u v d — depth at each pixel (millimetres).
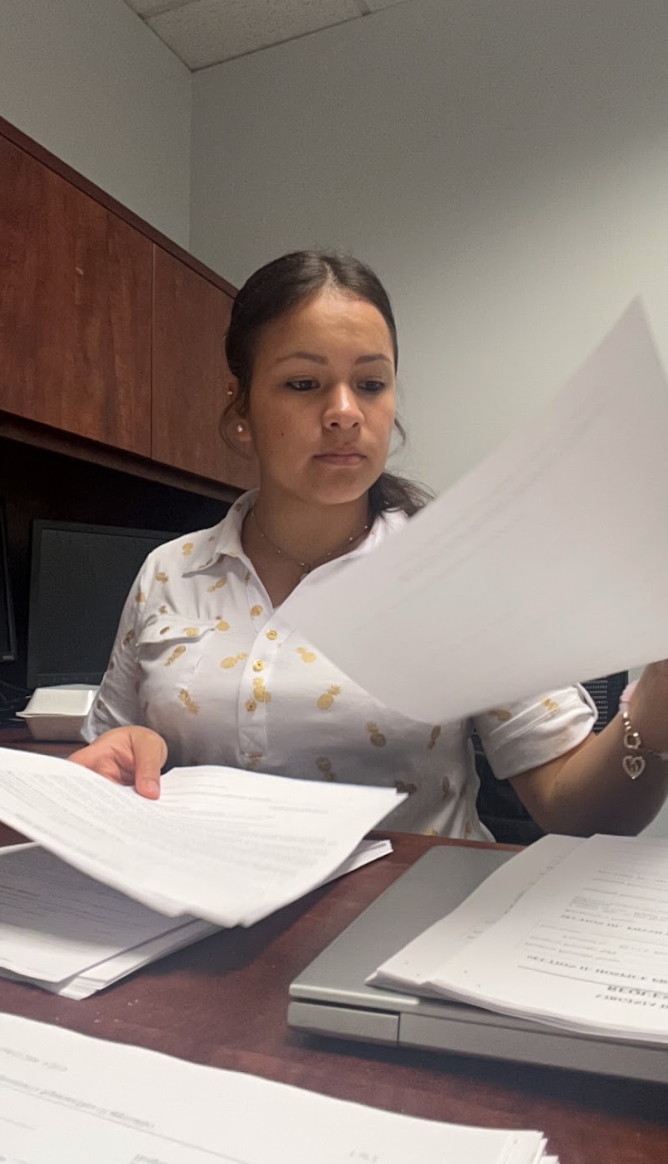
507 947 348
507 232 2213
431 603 385
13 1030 312
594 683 1314
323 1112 261
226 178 2541
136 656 1028
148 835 483
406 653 421
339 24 2406
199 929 427
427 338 2283
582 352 2129
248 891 411
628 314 300
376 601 385
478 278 2238
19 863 534
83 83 2115
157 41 2418
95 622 1770
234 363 920
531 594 380
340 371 806
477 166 2250
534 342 2176
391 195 2344
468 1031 305
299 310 808
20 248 1422
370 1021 317
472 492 338
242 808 578
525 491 339
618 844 501
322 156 2430
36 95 1959
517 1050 299
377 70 2365
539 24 2191
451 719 498
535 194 2188
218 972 391
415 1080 299
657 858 466
